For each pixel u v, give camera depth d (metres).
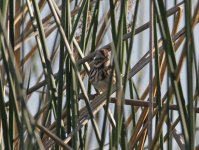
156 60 9.75
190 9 8.27
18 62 13.12
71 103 10.23
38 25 10.34
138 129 11.55
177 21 12.44
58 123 10.23
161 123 9.66
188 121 8.43
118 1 12.38
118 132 9.07
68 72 10.44
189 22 8.29
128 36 11.45
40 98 12.33
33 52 13.42
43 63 11.40
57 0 13.94
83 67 13.51
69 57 9.70
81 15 11.85
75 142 9.68
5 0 9.49
